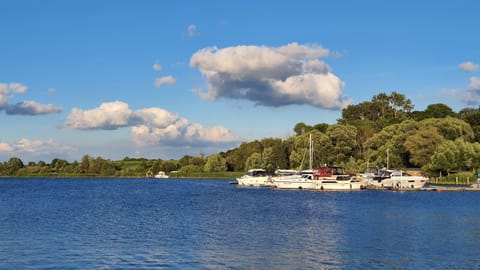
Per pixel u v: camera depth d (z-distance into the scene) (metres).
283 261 40.84
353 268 38.56
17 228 59.50
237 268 38.62
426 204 91.81
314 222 64.69
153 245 47.47
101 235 53.62
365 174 148.25
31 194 135.25
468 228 58.75
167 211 81.12
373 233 54.88
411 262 40.38
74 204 98.00
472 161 144.00
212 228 59.03
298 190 140.00
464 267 38.72
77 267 38.81
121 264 39.78
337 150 176.38
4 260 41.16
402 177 135.50
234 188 160.50
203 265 39.53
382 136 169.88
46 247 46.50
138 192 143.25
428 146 148.00
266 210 81.94
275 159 193.75
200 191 145.00
